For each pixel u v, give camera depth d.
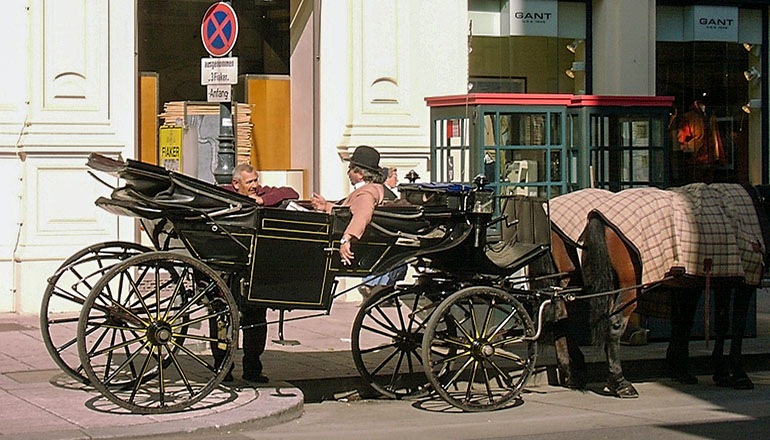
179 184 8.30
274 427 8.45
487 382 9.27
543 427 8.58
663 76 17.53
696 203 10.10
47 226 13.52
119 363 10.12
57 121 13.53
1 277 13.47
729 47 17.83
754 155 18.09
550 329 10.32
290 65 16.30
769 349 11.95
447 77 15.69
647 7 17.09
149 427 7.81
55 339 11.52
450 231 9.05
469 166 12.77
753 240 10.10
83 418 8.01
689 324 10.89
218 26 12.21
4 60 13.49
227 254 8.47
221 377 8.36
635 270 9.78
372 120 15.26
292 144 16.27
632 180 13.19
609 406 9.60
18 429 7.67
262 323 8.74
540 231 9.47
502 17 16.61
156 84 15.15
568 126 13.06
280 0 16.22
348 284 15.00
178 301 10.45
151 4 15.12
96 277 13.50
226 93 12.17
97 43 13.73
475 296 9.19
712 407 9.56
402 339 9.66
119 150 13.80
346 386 9.88
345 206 8.78
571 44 17.00
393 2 15.34
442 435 8.24
